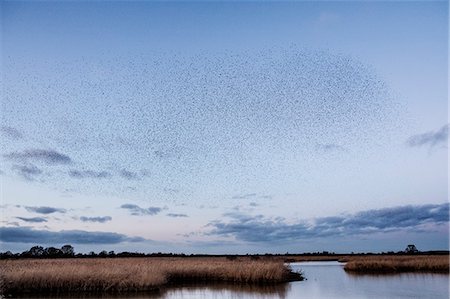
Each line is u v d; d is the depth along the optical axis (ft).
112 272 71.67
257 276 83.56
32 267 79.61
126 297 60.54
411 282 79.71
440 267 113.80
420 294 61.57
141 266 87.76
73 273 69.05
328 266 175.42
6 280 64.95
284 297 60.39
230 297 60.34
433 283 77.36
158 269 82.17
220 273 87.56
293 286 75.56
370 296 60.13
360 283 79.30
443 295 60.70
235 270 86.17
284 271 90.27
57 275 67.31
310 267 165.58
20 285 65.77
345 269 125.80
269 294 64.23
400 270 115.44
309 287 73.36
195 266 92.17
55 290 66.69
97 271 71.72
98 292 66.23
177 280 86.74
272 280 83.46
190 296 61.57
